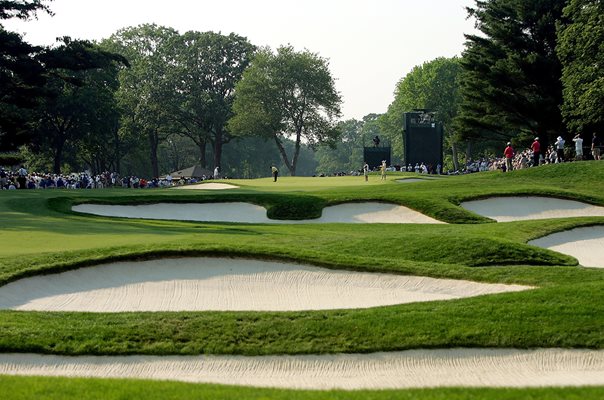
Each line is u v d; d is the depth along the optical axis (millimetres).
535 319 13664
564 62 60344
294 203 37031
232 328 13906
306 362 12789
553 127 67562
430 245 22500
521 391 9805
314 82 100562
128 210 37875
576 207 35906
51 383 10172
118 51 112000
